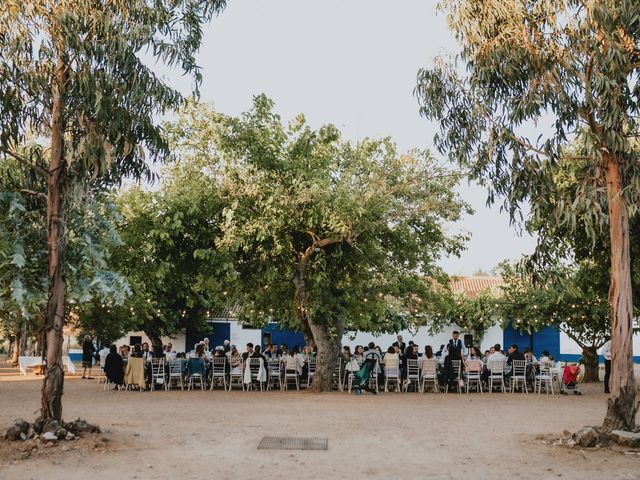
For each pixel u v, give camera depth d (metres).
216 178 19.23
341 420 12.46
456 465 8.29
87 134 9.62
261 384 20.02
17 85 9.77
